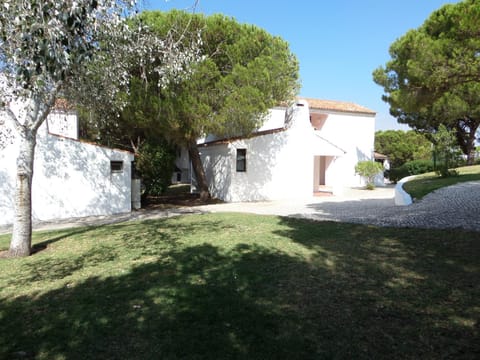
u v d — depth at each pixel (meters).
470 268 5.14
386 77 15.19
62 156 13.34
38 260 6.96
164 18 12.99
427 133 30.48
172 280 5.21
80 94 8.68
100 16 5.52
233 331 3.56
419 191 13.98
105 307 4.31
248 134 16.12
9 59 5.65
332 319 3.76
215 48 14.68
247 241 7.65
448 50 9.23
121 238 8.70
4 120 11.06
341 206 13.97
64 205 13.38
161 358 3.12
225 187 18.52
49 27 3.57
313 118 28.50
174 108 12.99
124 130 16.31
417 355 3.02
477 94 13.16
